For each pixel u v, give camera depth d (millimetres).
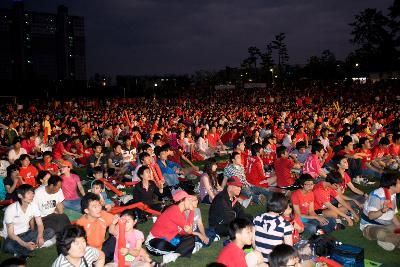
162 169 10477
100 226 6164
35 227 7199
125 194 10242
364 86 62625
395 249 7012
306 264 5984
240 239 4961
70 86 80188
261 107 41531
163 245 6621
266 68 110812
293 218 6488
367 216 7301
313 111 30156
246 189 9453
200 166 14461
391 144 12578
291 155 12430
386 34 72875
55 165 10961
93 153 13562
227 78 109875
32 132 16984
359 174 11688
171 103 59781
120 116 29297
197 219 7156
